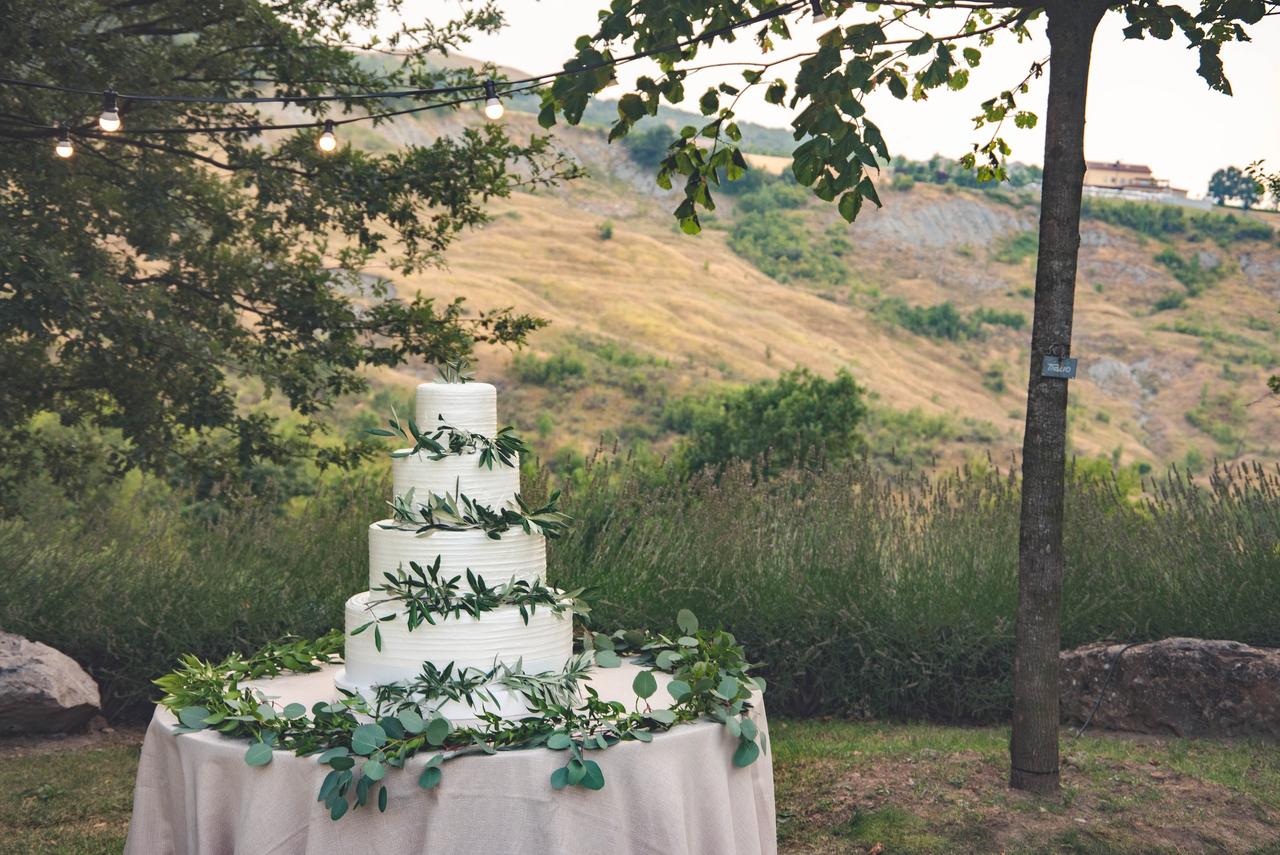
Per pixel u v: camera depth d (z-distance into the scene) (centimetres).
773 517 720
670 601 672
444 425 340
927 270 13550
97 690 647
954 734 612
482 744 305
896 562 692
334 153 1183
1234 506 676
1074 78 433
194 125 1155
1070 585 667
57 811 505
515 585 343
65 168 1066
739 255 13462
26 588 691
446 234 1246
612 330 9275
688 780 326
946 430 8431
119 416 1178
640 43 487
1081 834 417
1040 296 446
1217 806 443
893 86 447
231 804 318
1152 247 14175
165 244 1185
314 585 699
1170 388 10819
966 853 408
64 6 902
